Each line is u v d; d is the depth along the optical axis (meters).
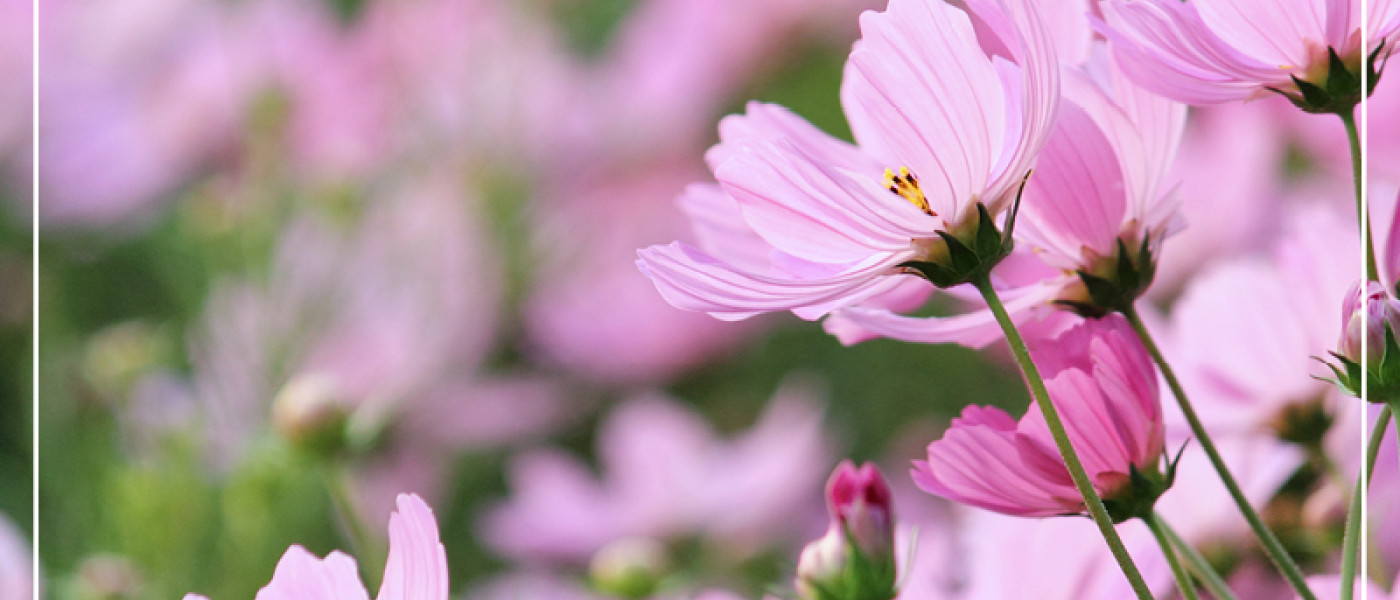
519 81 2.06
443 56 2.06
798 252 0.75
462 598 1.74
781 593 0.89
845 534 0.87
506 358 1.97
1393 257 0.78
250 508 1.48
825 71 2.11
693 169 2.12
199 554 1.52
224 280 1.74
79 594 1.41
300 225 1.79
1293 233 0.95
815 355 1.96
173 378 1.73
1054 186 0.79
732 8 2.07
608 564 1.40
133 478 1.51
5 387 1.86
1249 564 0.96
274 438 1.50
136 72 2.12
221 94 2.03
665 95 2.12
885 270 0.76
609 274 2.02
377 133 2.01
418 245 1.84
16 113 2.07
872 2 2.05
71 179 2.04
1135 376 0.77
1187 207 1.40
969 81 0.75
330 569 0.76
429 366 1.82
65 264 2.00
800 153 0.74
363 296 1.78
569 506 1.82
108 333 1.83
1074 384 0.77
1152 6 0.76
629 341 1.98
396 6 2.07
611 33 2.28
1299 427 0.93
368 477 1.81
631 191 2.09
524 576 1.80
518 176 2.03
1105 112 0.79
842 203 0.75
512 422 1.92
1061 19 0.80
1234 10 0.77
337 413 1.19
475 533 1.85
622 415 1.86
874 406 1.89
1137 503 0.77
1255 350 0.93
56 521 1.60
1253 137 1.40
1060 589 0.86
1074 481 0.74
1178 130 0.80
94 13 2.13
